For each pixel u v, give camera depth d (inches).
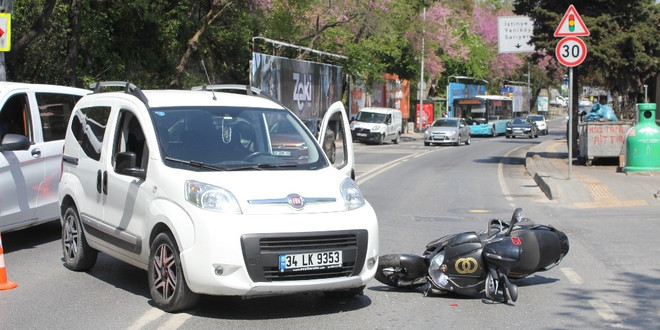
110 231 305.9
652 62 934.4
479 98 2385.6
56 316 268.5
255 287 247.8
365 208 273.3
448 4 2226.9
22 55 820.0
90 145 337.1
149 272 278.4
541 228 302.4
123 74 1052.5
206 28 1051.9
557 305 283.6
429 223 491.5
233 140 295.3
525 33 1615.4
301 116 1385.3
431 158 1215.6
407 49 2022.6
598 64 959.0
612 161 914.1
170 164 278.5
